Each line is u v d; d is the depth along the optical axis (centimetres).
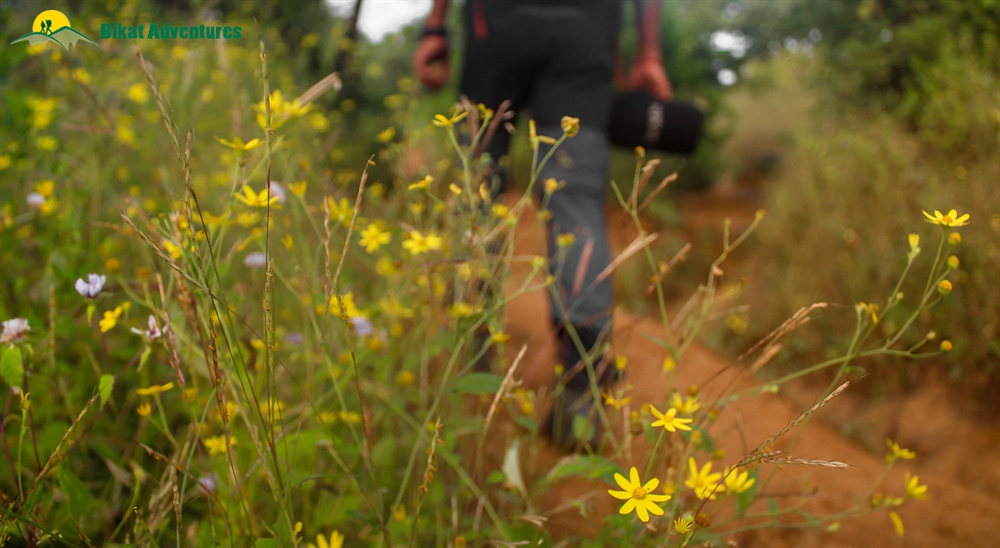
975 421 153
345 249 70
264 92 70
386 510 101
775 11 602
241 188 94
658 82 169
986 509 118
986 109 207
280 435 76
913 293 178
